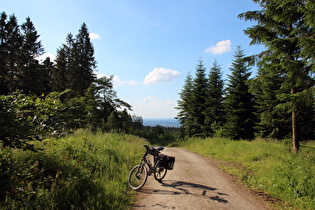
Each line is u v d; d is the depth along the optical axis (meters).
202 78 32.25
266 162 9.45
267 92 19.88
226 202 4.87
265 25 11.48
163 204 4.51
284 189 5.91
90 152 7.18
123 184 5.64
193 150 16.78
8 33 32.28
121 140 13.46
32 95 3.82
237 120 24.66
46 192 3.60
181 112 34.84
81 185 4.47
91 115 24.30
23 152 4.67
